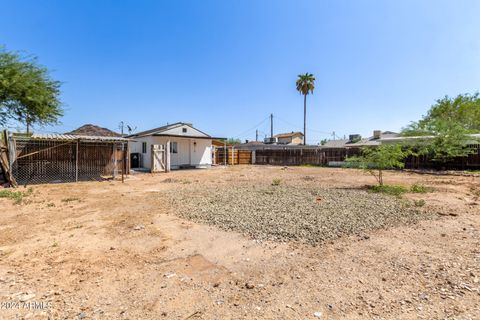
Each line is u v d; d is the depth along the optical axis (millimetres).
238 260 3232
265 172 16500
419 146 15938
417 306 2221
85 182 11484
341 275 2799
